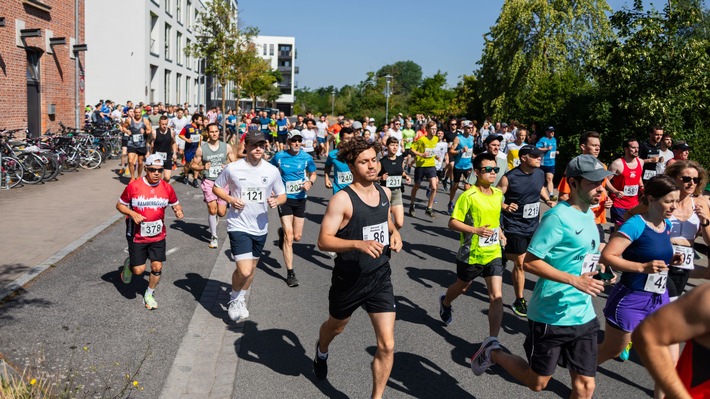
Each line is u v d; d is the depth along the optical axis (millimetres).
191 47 33312
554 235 3955
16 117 17000
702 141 16109
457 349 5738
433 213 12992
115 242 9266
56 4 19344
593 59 17297
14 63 16781
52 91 19234
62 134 18469
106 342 5520
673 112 15930
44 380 4574
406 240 10594
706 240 5316
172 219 11484
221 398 4609
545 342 3979
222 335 5859
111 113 25688
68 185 14648
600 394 4918
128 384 4406
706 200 5559
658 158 10156
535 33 30328
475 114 39156
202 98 55938
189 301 6789
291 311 6637
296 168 7754
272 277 7980
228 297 6996
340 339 5879
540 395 4832
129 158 14938
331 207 4246
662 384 2137
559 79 21781
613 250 4426
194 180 15844
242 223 6055
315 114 90812
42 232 9562
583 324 3920
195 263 8438
